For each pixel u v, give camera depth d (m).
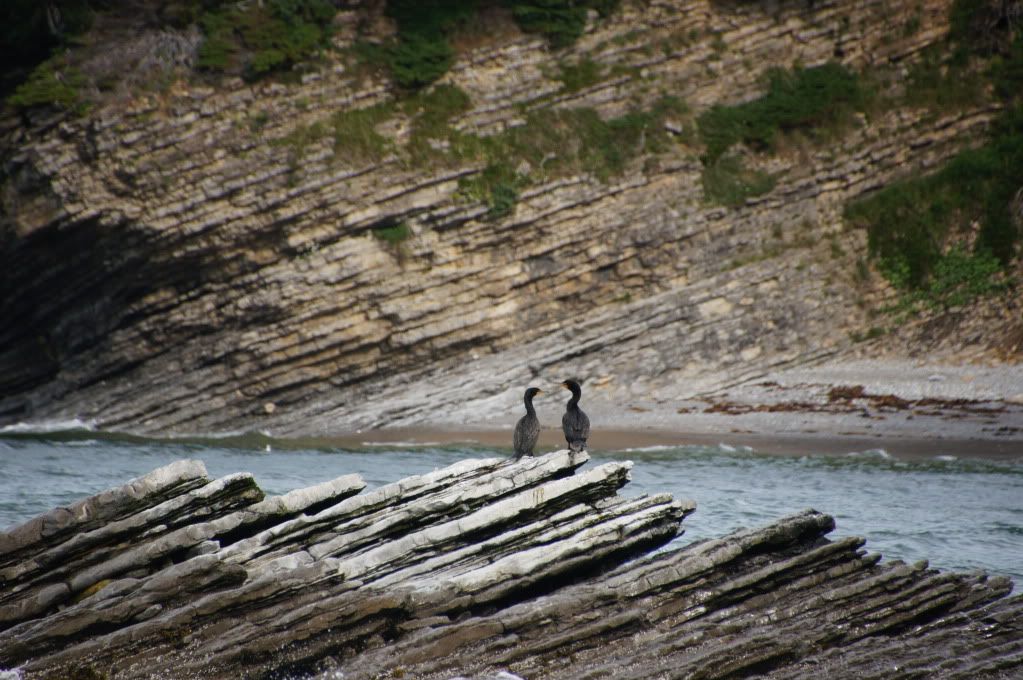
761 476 103.94
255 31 147.62
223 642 47.16
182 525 51.62
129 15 148.12
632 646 50.34
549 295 147.75
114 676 45.69
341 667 47.59
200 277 142.12
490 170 148.50
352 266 141.50
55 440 131.38
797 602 54.47
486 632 48.97
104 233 139.88
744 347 144.88
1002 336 146.12
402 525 54.47
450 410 138.50
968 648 51.91
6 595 48.12
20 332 148.25
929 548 77.31
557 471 57.53
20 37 144.88
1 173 142.75
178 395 141.00
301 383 141.25
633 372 142.75
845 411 130.75
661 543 58.34
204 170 141.00
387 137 148.00
